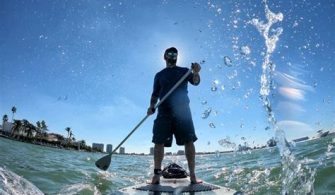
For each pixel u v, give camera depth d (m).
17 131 59.19
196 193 2.17
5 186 2.17
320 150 6.30
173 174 2.93
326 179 3.35
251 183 3.85
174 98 2.59
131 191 2.26
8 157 7.02
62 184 3.99
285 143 2.68
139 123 2.79
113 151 2.91
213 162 8.05
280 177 3.93
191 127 2.59
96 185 4.16
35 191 2.40
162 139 2.56
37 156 9.02
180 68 2.73
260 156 7.58
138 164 10.88
